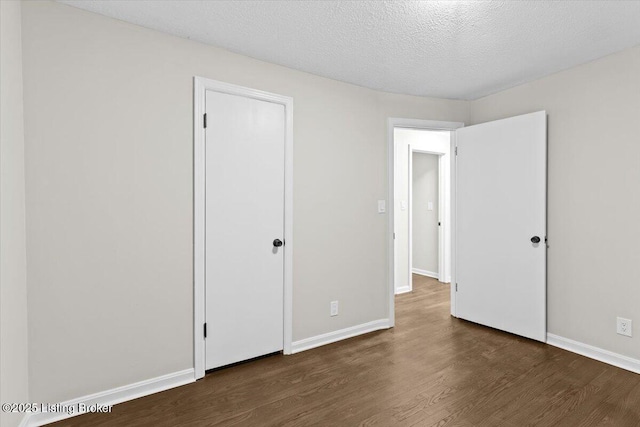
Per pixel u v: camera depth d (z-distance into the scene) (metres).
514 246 3.18
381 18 2.08
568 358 2.70
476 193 3.49
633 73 2.47
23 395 1.79
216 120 2.47
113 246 2.09
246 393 2.21
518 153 3.13
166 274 2.27
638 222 2.46
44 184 1.88
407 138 4.86
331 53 2.56
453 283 3.77
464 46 2.45
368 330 3.33
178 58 2.30
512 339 3.12
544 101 3.04
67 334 1.96
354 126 3.21
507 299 3.24
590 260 2.72
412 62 2.72
